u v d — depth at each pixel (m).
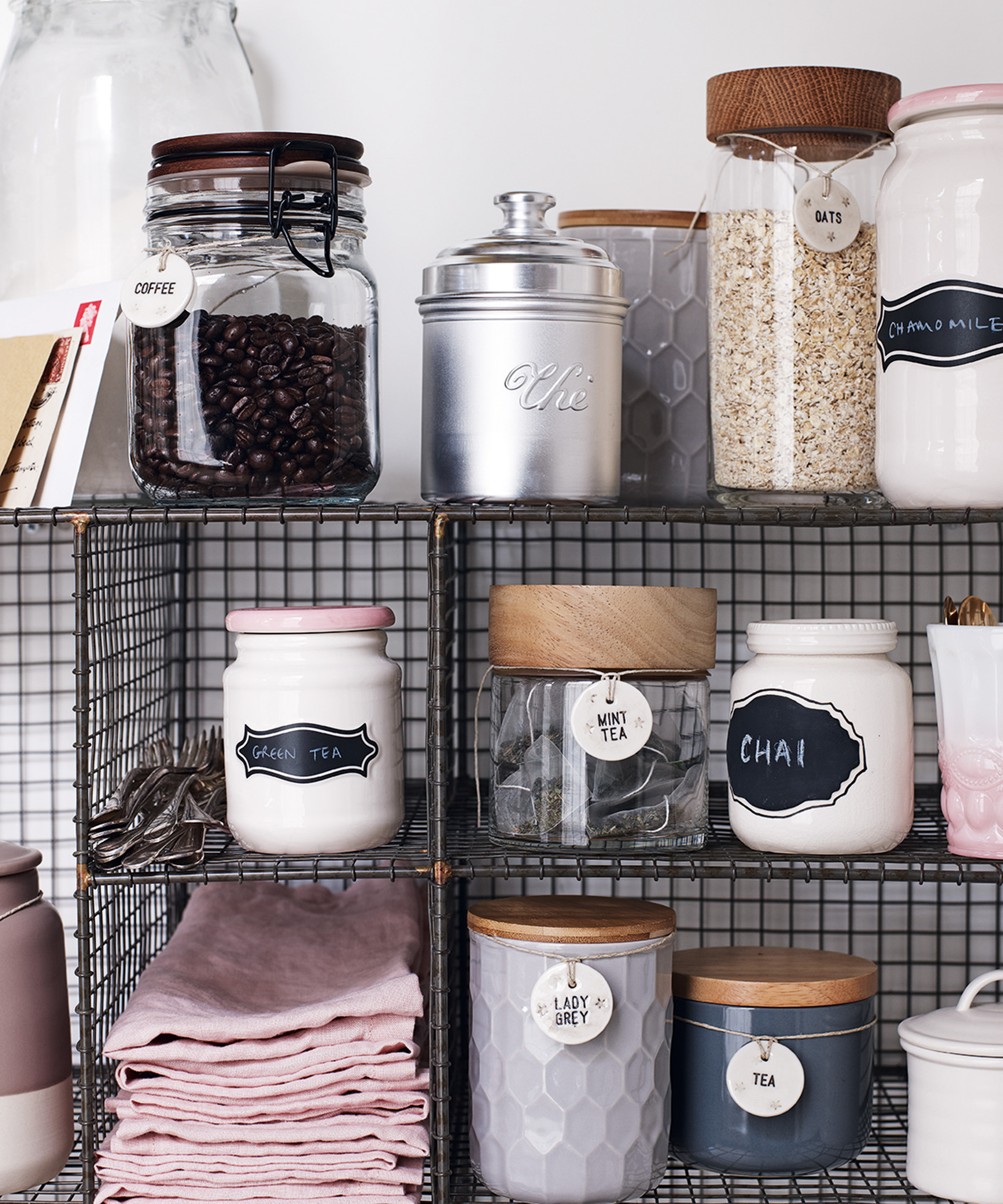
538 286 0.74
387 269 1.04
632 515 0.73
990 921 1.08
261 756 0.73
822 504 0.80
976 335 0.71
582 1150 0.75
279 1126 0.74
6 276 0.93
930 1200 0.85
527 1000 0.75
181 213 0.74
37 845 1.09
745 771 0.76
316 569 1.08
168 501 0.77
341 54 1.03
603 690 0.73
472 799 0.99
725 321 0.81
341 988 0.80
